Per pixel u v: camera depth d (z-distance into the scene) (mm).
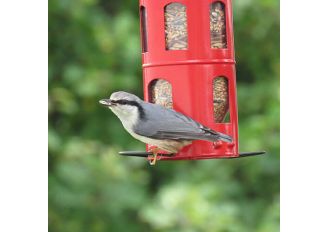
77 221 14680
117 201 14695
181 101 10180
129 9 16234
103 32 15508
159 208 13898
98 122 15617
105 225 14773
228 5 10430
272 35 16156
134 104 10031
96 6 16031
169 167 15711
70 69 15258
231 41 10430
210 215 13992
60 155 14680
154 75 10289
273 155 15117
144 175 15039
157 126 9969
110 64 15469
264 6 15961
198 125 9938
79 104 15523
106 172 14742
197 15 10172
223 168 15266
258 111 15734
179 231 13836
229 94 10359
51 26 15508
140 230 15086
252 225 14961
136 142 15562
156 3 10258
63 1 15469
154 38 10273
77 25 15570
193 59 10164
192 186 14469
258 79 16172
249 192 15320
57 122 15625
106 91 15281
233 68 10414
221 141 10164
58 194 14477
